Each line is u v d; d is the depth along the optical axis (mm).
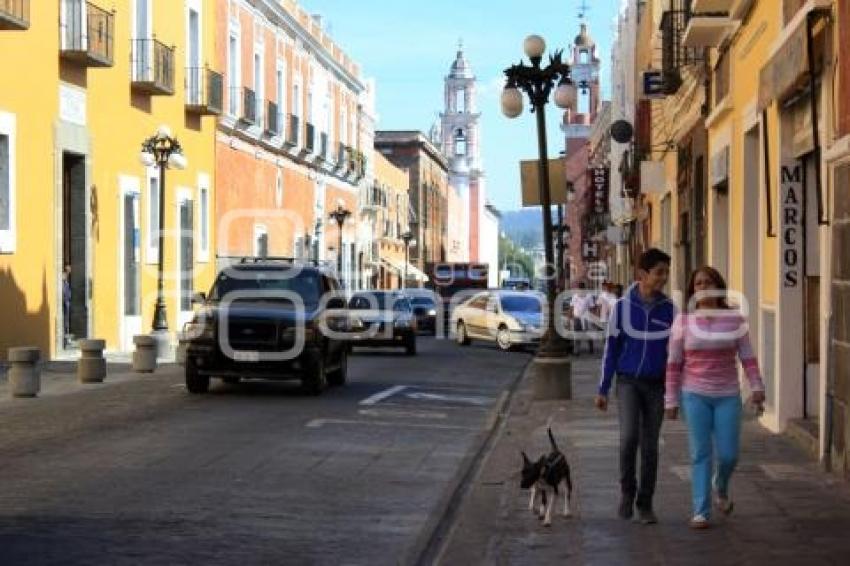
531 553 9422
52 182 30844
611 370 10375
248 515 10906
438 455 15164
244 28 50188
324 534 10250
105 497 11539
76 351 32281
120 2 35844
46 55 30453
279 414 18938
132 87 36844
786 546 9219
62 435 15953
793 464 13188
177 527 10273
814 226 15492
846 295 11797
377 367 31156
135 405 19891
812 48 12500
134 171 37156
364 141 80312
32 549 9320
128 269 37062
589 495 11734
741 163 19531
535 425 18266
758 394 9992
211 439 15781
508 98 22484
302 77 61250
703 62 24344
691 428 10070
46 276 30453
